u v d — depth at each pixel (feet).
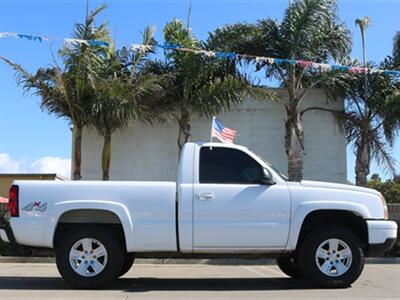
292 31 58.39
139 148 63.77
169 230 28.17
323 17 58.34
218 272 40.88
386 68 62.23
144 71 58.49
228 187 28.60
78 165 57.06
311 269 28.58
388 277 35.99
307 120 64.54
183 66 58.54
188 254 29.43
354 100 63.10
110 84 54.54
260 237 28.30
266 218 28.43
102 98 54.95
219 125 40.11
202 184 28.63
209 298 25.32
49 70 55.31
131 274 38.99
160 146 63.67
